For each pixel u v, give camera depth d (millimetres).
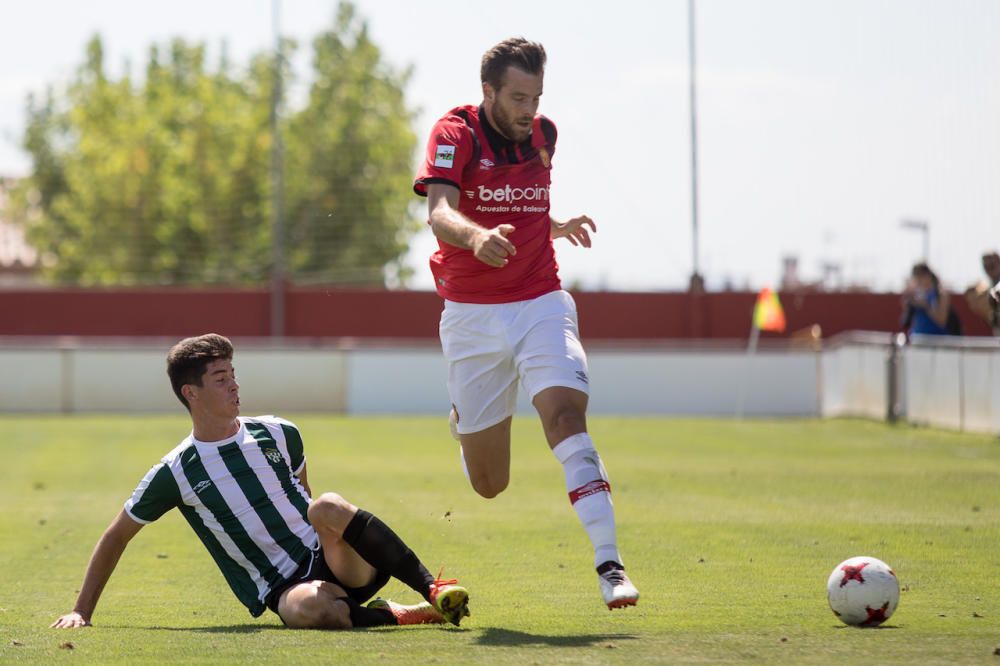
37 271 162500
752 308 100188
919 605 20531
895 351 67250
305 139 135375
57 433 66625
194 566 27047
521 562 26625
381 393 81750
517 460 51875
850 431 64062
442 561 26750
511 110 19000
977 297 50938
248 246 135375
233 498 19516
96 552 19641
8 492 42469
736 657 15281
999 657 15195
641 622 19062
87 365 82250
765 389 81125
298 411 81562
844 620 18438
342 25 141250
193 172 139875
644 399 81562
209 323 103875
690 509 35406
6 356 82000
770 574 24516
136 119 152875
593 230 22109
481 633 17719
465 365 20062
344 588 19266
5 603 22500
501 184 19406
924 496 38344
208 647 16359
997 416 56656
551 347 18891
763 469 46875
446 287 20016
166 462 19672
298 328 103312
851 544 28516
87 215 142375
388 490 41406
